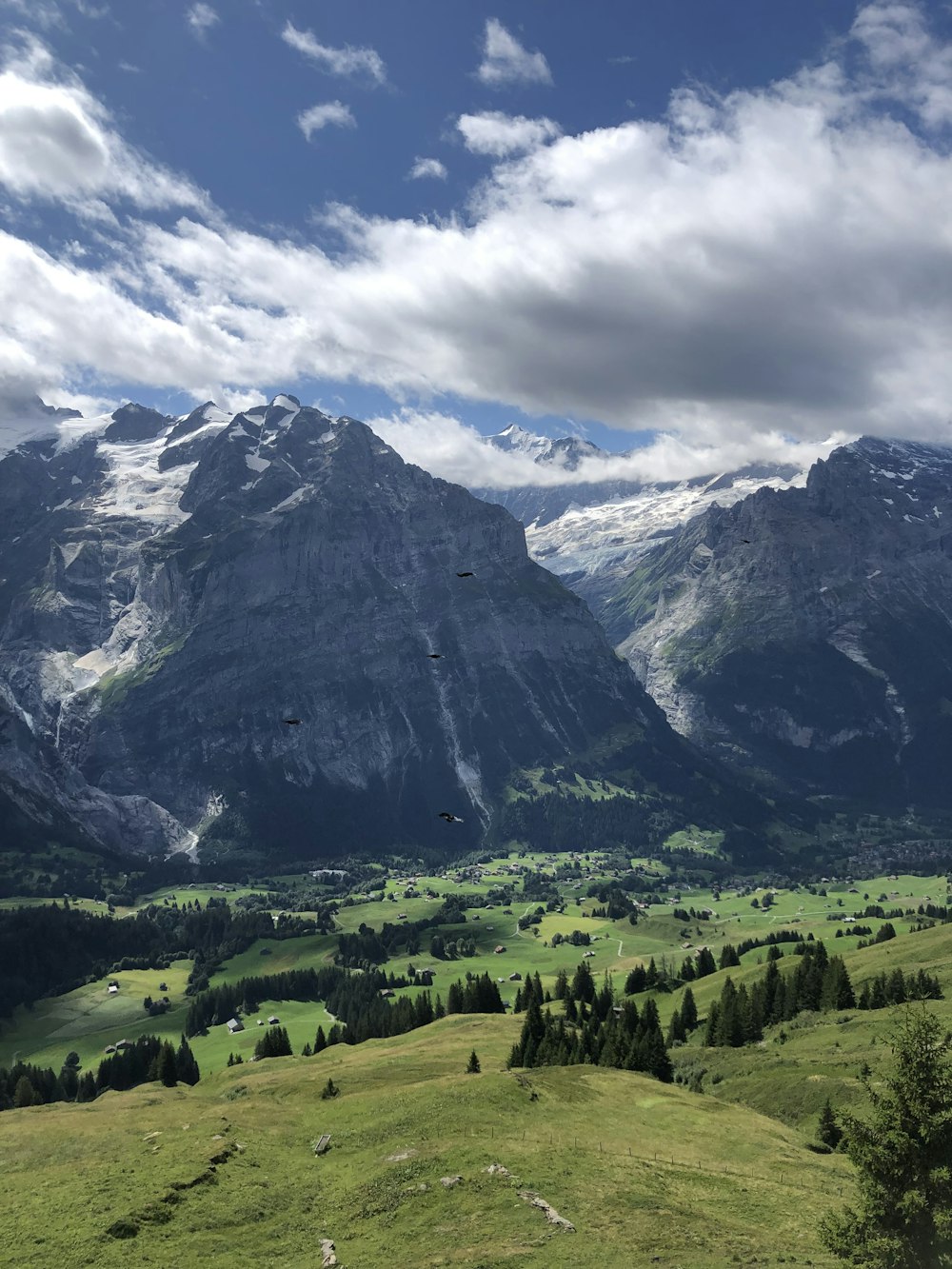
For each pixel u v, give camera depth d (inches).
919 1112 1980.8
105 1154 3346.5
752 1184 2827.3
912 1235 1956.2
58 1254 2519.7
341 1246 2471.7
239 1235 2608.3
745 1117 3757.4
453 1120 3299.7
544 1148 3006.9
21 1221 2758.4
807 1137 3705.7
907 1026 2110.0
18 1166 3366.1
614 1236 2359.7
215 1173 2987.2
